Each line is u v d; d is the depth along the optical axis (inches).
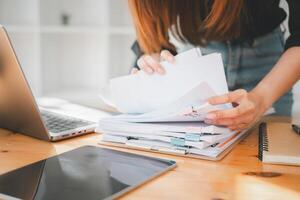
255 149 30.6
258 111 36.6
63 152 28.4
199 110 28.4
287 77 40.9
